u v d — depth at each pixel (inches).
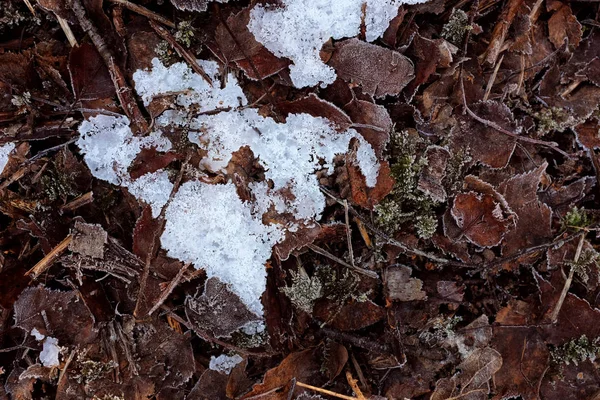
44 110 19.7
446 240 20.6
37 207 19.7
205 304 19.8
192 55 19.7
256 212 19.8
